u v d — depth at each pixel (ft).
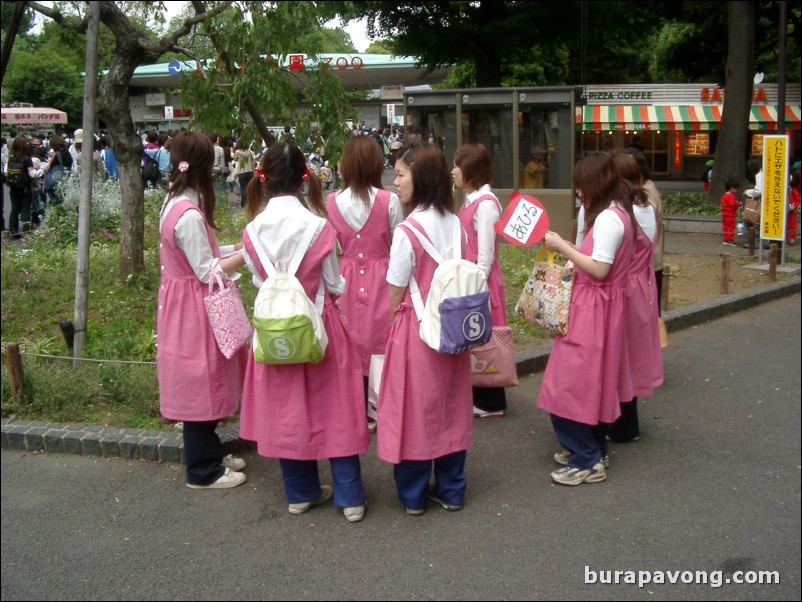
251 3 27.37
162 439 17.06
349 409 13.82
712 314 29.84
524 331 25.36
